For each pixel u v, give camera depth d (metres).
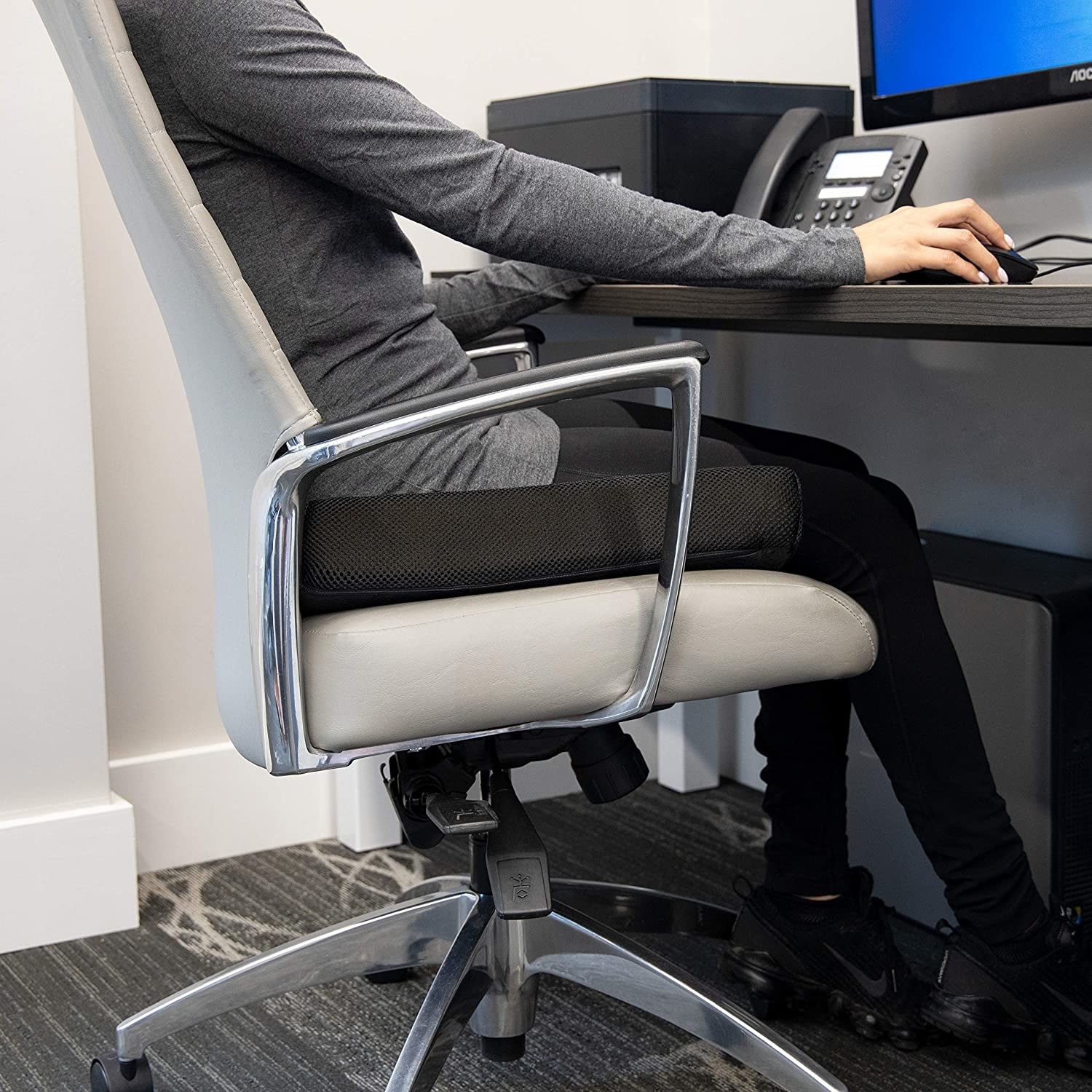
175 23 1.08
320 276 1.14
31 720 1.86
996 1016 1.44
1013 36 1.59
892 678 1.36
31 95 1.76
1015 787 1.64
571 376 1.01
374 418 1.00
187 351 1.10
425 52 2.21
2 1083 1.49
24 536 1.83
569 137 1.99
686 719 2.40
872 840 1.88
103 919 1.90
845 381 2.17
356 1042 1.57
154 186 1.00
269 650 1.04
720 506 1.18
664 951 1.80
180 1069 1.51
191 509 2.11
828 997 1.57
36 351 1.81
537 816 2.31
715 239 1.23
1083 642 1.60
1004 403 1.92
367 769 2.17
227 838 2.17
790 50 2.26
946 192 2.00
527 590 1.13
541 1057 1.53
